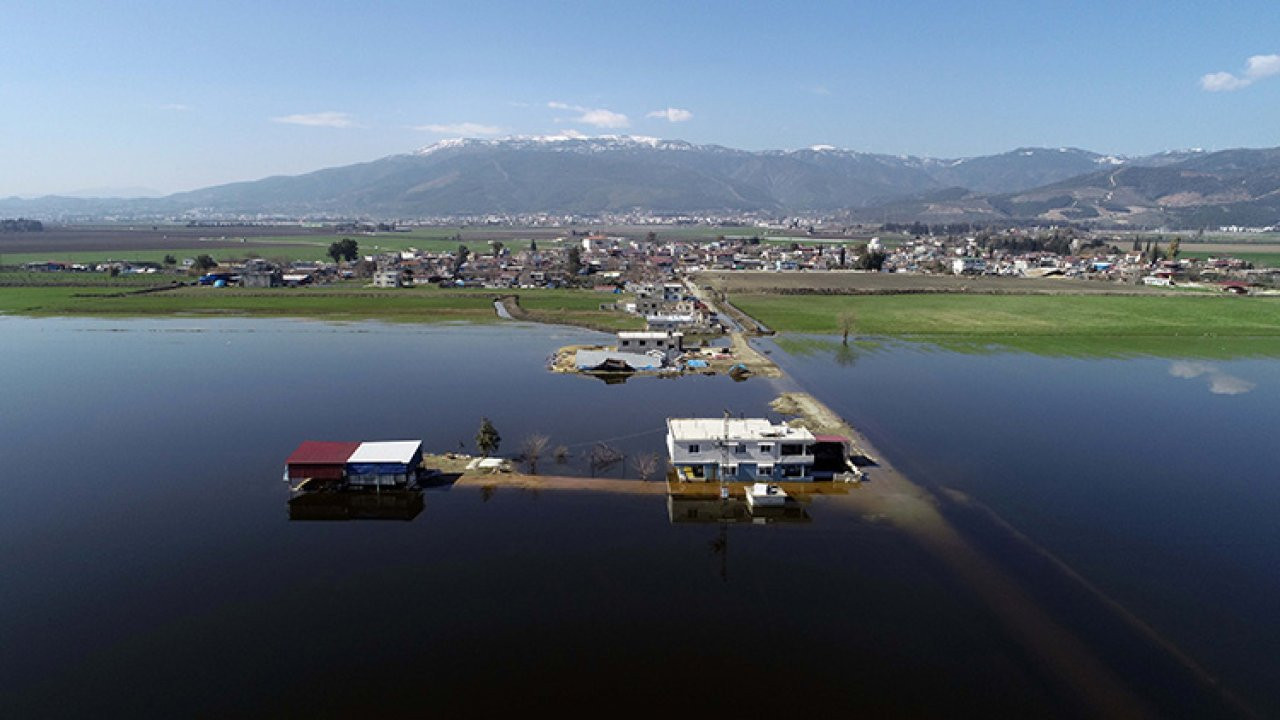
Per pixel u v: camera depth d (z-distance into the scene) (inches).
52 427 2738.7
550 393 3309.5
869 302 6584.6
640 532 1892.2
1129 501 2138.3
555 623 1475.1
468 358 4077.3
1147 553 1820.9
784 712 1224.2
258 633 1430.9
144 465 2348.7
